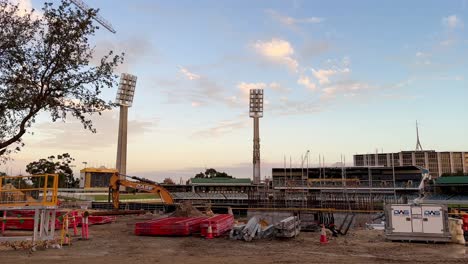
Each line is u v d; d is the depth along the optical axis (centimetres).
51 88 1780
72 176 12938
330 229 2484
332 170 10238
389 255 1580
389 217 1998
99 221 3291
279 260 1473
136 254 1625
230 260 1473
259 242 2027
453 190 8538
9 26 1711
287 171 10762
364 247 1800
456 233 1898
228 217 2711
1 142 1786
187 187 10256
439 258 1504
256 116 13175
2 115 1730
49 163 10781
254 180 12656
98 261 1430
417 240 1925
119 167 11594
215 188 10231
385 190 8381
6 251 1672
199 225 2453
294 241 2041
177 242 2045
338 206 5928
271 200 6750
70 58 1791
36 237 1789
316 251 1705
